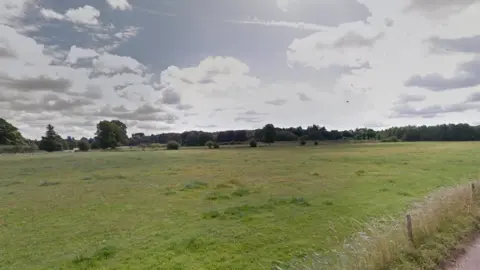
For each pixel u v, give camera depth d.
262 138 148.88
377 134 161.25
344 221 14.20
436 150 64.56
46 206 20.33
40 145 125.62
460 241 8.48
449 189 13.66
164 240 12.60
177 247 11.68
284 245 11.56
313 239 12.04
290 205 17.94
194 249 11.45
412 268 7.00
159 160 60.25
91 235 13.82
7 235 14.09
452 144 93.88
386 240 7.91
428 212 9.94
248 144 130.38
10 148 114.06
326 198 20.05
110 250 11.43
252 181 29.42
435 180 25.08
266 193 22.80
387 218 12.72
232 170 39.78
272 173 35.38
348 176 30.33
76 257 10.93
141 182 30.70
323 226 13.65
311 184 26.39
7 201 22.20
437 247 7.98
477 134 132.12
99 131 135.88
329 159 51.94
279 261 9.98
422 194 19.70
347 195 20.78
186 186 26.59
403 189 21.88
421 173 29.89
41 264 10.59
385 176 28.97
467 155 48.59
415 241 8.27
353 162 45.44
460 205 10.89
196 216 16.47
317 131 162.12
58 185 29.70
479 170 29.59
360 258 7.35
